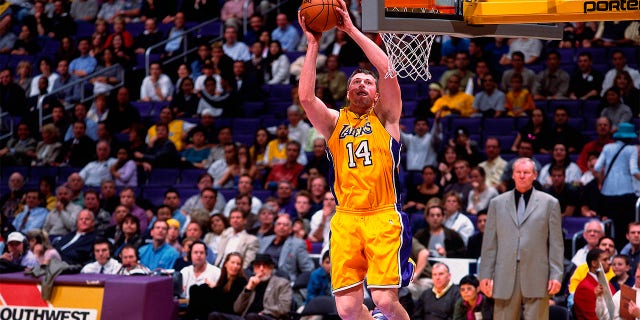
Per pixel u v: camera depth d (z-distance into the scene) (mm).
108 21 19562
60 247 12477
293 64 16359
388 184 6215
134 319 8492
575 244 11102
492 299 9391
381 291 6160
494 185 12672
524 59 15281
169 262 11375
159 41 18297
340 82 15164
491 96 14469
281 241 11453
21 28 19922
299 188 13695
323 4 6023
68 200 13789
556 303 9844
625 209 11828
